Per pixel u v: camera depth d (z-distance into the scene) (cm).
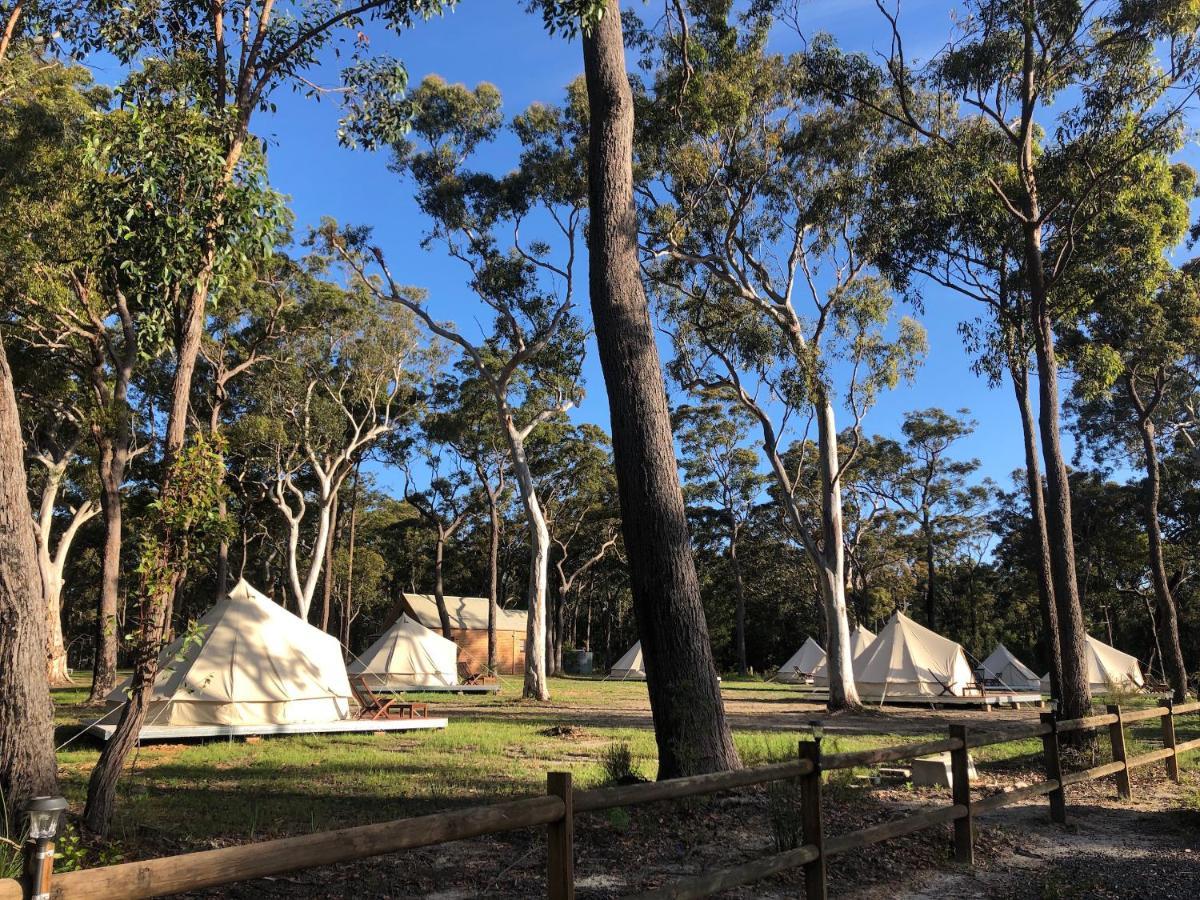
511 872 572
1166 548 3703
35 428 2989
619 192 895
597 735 1498
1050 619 1264
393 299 2616
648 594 816
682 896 377
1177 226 1502
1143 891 552
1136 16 1172
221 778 1005
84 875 209
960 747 626
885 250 1570
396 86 941
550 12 852
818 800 479
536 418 2755
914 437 4822
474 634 4653
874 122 1880
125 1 812
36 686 605
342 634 4266
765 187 2055
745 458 4934
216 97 812
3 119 1666
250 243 772
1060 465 1224
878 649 2575
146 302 745
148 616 676
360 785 945
